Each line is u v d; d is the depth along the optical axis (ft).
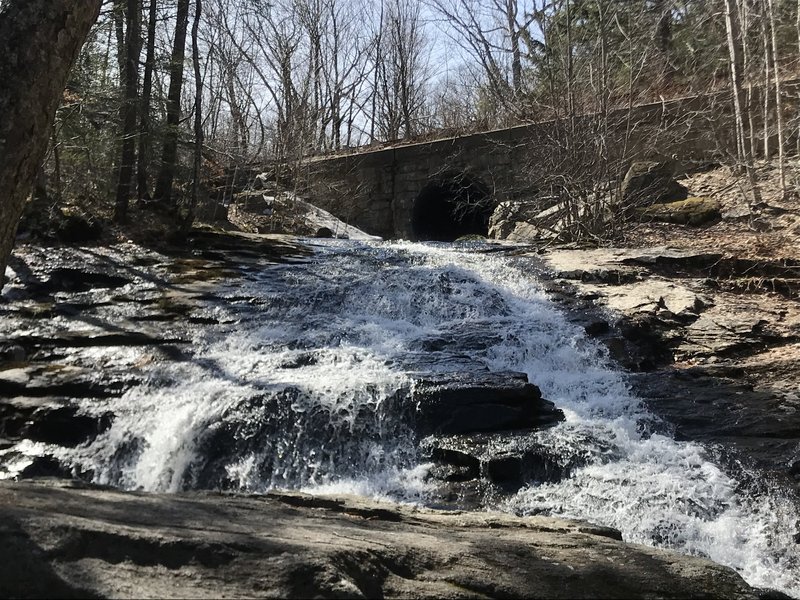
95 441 25.02
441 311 34.81
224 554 8.93
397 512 14.55
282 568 8.74
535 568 11.12
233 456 23.56
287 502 14.62
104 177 51.39
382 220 74.95
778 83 48.34
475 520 14.70
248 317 33.45
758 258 37.11
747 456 21.53
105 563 8.40
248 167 77.51
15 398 26.63
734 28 57.88
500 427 23.56
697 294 34.14
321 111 103.76
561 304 34.60
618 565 11.82
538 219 54.08
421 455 22.68
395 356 28.66
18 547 8.20
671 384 27.04
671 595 11.18
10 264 38.96
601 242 45.75
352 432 23.54
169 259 41.04
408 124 122.31
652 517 19.30
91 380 27.14
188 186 58.13
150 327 32.27
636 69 60.34
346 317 34.45
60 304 34.73
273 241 45.88
